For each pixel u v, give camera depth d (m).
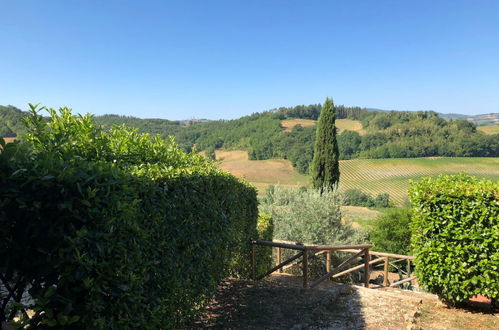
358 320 4.63
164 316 3.29
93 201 2.17
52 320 2.04
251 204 6.75
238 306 4.93
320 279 6.24
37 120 3.15
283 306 4.96
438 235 5.45
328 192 12.64
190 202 3.78
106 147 3.80
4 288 2.25
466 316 5.15
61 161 2.21
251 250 6.86
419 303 5.62
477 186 5.32
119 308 2.41
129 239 2.54
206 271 4.41
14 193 2.01
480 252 5.22
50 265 2.07
